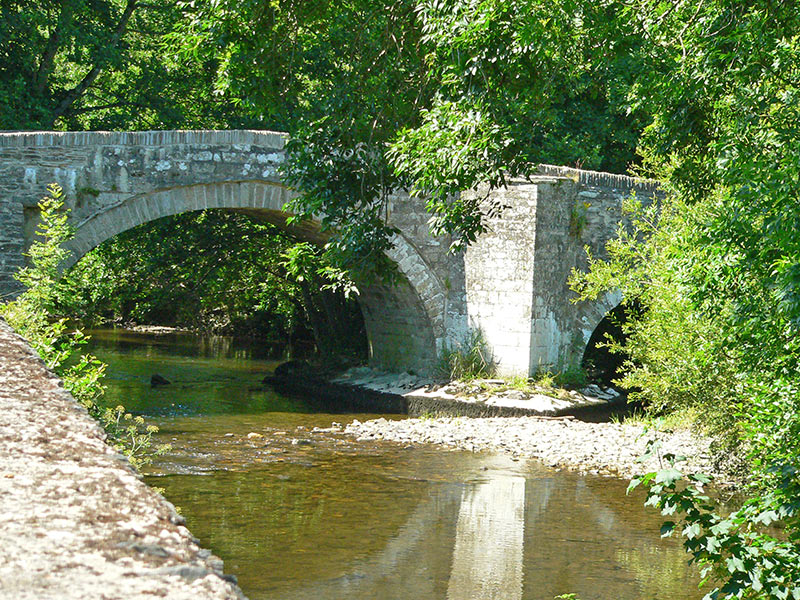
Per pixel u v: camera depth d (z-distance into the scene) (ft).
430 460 48.85
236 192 62.59
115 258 91.09
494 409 64.39
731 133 26.40
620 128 91.40
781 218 21.08
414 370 74.49
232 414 63.00
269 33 35.70
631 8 30.76
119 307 144.25
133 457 27.94
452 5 29.55
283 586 28.12
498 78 30.22
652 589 29.25
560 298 70.59
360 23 36.63
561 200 69.82
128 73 88.43
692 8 29.89
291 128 36.37
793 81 26.76
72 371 28.50
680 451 48.16
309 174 35.06
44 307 31.27
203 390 75.51
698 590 29.25
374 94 35.94
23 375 8.54
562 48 31.24
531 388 66.69
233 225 84.89
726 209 25.34
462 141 29.91
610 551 33.53
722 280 24.38
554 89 33.68
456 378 70.03
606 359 81.56
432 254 71.56
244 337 131.34
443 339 72.43
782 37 27.40
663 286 41.11
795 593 16.57
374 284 73.36
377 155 35.63
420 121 35.76
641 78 30.58
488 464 48.24
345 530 34.94
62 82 89.92
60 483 5.73
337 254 34.73
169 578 4.55
